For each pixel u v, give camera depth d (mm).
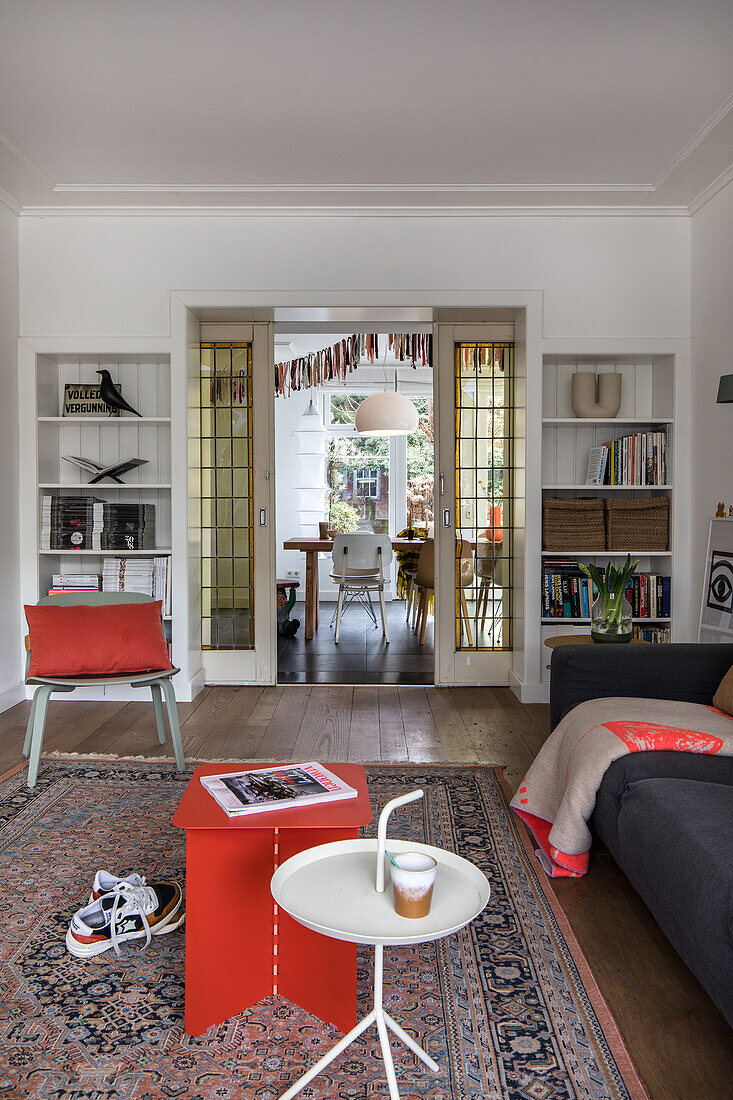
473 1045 1718
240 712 4430
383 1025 1522
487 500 5094
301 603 9383
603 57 3092
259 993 1880
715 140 3752
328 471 9586
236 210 4613
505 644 5113
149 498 5016
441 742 3883
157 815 2912
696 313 4562
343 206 4602
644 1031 1783
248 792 1926
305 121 3627
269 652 5051
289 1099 1529
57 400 4977
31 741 3434
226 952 1802
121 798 3080
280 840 1841
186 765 3482
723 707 2686
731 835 1750
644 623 4820
